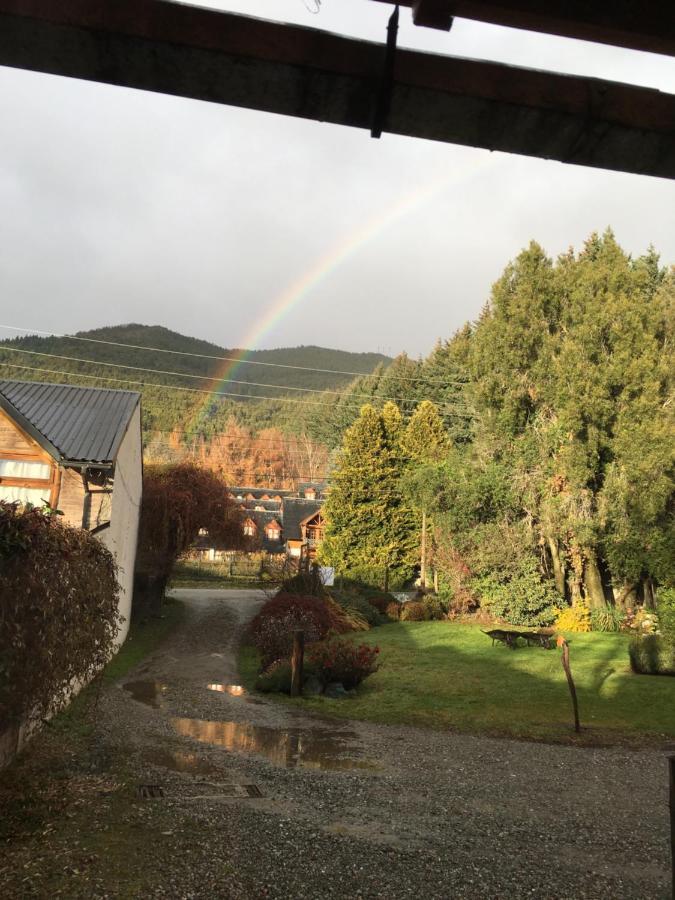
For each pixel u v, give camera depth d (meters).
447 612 26.36
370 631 22.44
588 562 24.92
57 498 13.48
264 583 34.84
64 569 5.88
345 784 6.94
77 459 13.56
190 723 9.75
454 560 25.84
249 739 8.95
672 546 21.73
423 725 10.48
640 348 22.98
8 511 5.47
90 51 2.21
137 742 8.34
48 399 16.95
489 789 7.10
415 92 2.32
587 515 23.08
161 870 4.43
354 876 4.55
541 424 25.11
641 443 21.95
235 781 6.81
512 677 14.52
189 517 23.81
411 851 5.09
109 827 5.20
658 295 27.38
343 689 12.66
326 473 70.75
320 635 17.53
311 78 2.29
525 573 24.16
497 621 24.62
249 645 18.86
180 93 2.39
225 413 91.12
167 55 2.22
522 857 5.11
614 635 22.17
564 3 2.16
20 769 6.73
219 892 4.16
